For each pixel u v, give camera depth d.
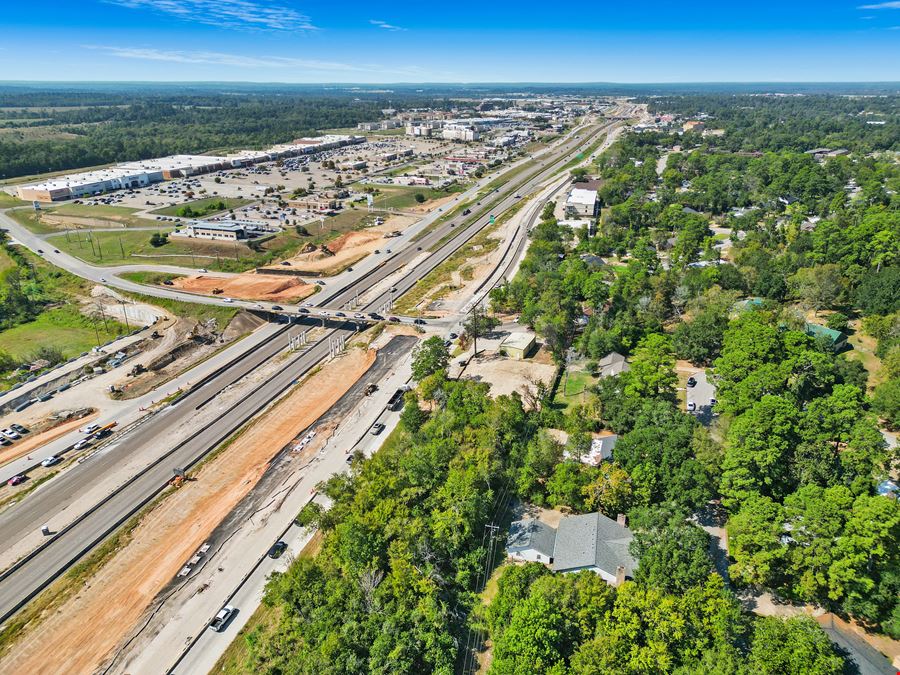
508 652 75.62
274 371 176.12
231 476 129.25
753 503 91.81
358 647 79.00
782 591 86.31
